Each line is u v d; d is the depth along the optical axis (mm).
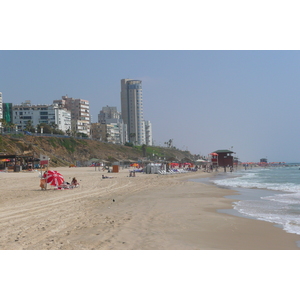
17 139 101625
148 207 17594
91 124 197000
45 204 17875
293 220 14016
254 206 18859
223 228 12109
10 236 10008
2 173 58375
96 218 13531
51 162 104875
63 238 9828
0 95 153375
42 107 157750
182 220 13625
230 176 65375
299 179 53031
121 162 100062
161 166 70562
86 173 65125
